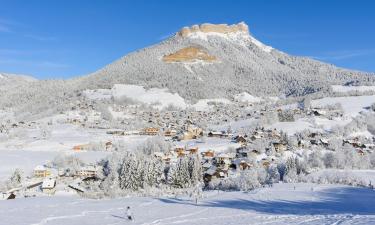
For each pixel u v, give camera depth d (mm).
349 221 65000
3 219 76125
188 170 148750
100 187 143125
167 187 143250
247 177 137500
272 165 163000
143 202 106500
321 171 152625
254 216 76562
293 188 121125
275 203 97750
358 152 194125
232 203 99125
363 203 97062
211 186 144000
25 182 154000
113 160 170625
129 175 140750
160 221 74375
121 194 128625
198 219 75312
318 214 79188
